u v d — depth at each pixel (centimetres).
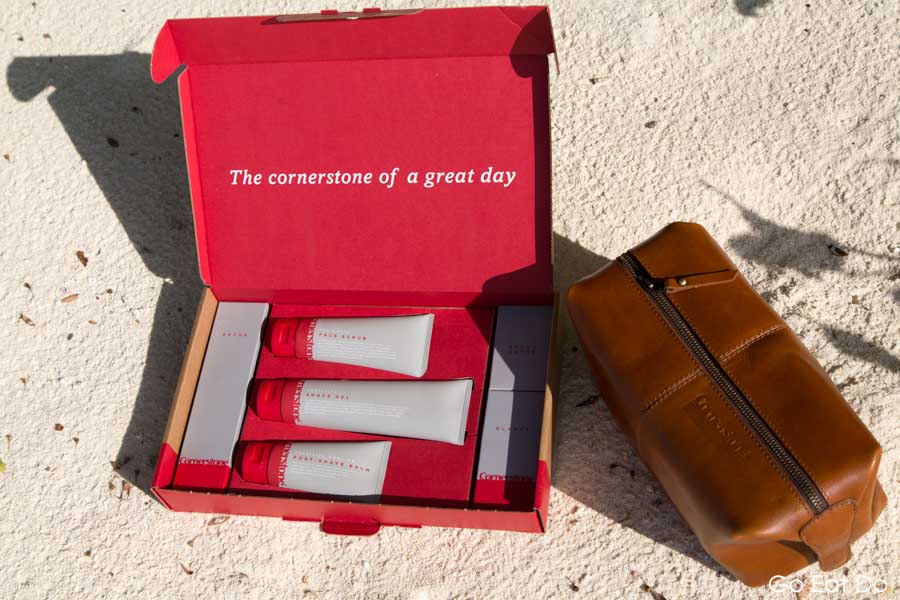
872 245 100
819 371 84
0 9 119
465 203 92
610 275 88
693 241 89
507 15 85
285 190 94
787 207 102
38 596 95
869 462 80
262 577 94
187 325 104
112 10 118
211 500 91
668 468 85
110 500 98
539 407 90
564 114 108
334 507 89
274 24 88
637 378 85
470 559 93
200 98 93
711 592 90
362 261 94
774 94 106
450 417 91
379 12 86
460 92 90
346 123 91
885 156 102
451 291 94
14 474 100
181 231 107
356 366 94
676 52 109
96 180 110
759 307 86
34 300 106
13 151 113
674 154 105
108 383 102
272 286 96
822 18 108
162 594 94
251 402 94
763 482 80
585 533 93
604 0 112
